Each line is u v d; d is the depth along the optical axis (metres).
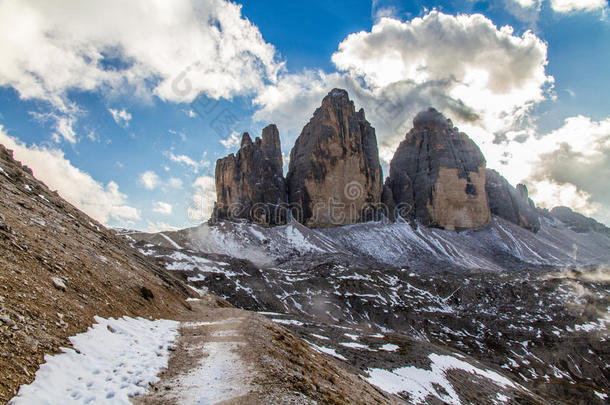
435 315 123.44
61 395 11.05
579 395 79.25
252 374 16.09
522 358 99.62
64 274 18.70
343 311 114.75
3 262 15.11
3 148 38.97
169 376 14.66
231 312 37.25
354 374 36.00
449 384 52.69
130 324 19.92
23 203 25.22
